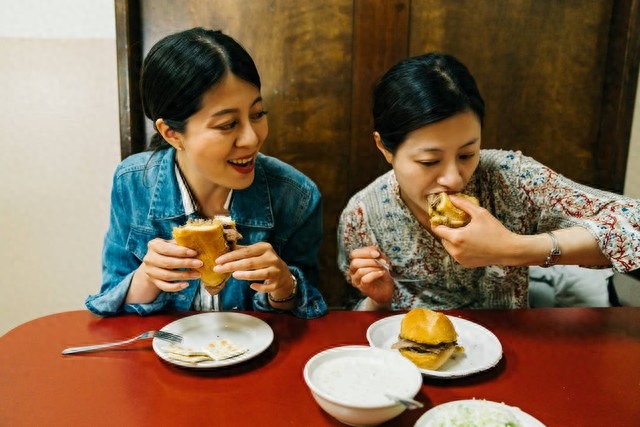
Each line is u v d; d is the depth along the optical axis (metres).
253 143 1.23
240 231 1.52
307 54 2.32
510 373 1.07
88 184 2.53
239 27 2.29
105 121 2.46
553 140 2.51
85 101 2.43
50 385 1.01
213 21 2.29
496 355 1.10
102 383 1.02
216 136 1.21
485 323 1.31
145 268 1.22
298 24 2.30
